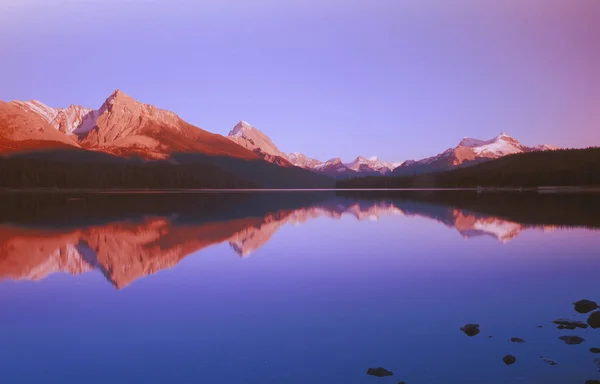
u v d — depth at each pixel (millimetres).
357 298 13742
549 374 8453
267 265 19141
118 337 10570
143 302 13461
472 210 50562
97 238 27312
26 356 9539
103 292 14719
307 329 10961
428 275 16953
